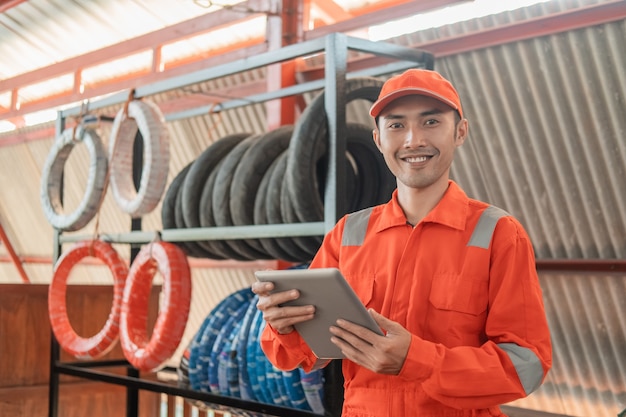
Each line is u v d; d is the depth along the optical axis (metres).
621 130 3.60
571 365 4.02
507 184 4.11
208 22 5.54
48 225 8.81
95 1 6.44
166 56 6.57
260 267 5.45
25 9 7.13
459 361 1.62
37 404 4.55
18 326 4.53
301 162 2.90
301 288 1.68
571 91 3.69
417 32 4.16
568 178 3.86
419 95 1.75
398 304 1.79
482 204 1.84
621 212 3.74
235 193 3.28
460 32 4.00
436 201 1.84
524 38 3.66
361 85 3.08
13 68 8.40
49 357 4.64
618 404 3.91
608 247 3.84
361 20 4.35
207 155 3.59
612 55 3.49
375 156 3.30
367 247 1.88
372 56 4.36
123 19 6.48
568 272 3.77
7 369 4.48
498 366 1.62
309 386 2.78
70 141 4.31
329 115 2.87
